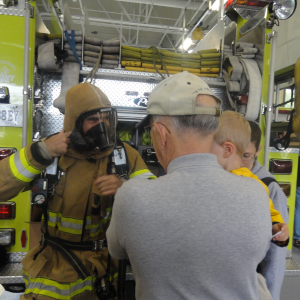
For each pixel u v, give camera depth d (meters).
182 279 0.60
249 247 0.61
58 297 1.08
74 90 1.17
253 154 1.36
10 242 1.94
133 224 0.61
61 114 2.30
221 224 0.60
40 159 1.08
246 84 2.38
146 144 2.64
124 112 2.34
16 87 1.98
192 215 0.60
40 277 1.12
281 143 2.54
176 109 0.68
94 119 1.12
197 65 2.49
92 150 1.17
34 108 2.09
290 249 2.36
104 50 2.27
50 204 1.20
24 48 1.96
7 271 1.84
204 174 0.65
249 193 0.65
